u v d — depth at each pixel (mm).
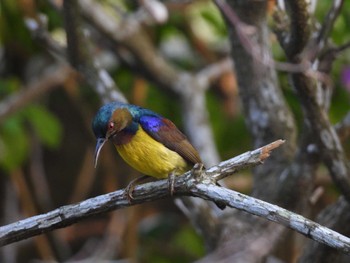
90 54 10969
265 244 9586
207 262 9297
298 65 8867
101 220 15016
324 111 9242
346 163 9461
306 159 9828
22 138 13234
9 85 13539
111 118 8680
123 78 14359
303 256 9898
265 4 10539
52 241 14633
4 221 14719
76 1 10438
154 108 14172
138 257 14492
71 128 15523
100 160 14383
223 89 14250
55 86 14164
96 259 13359
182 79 13852
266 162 10602
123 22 13477
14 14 13500
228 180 13828
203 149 12891
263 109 10867
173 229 15008
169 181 7473
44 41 11180
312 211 13055
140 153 8672
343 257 10086
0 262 14281
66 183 15500
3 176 14898
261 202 6902
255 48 10352
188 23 14164
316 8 12680
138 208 14031
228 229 9836
